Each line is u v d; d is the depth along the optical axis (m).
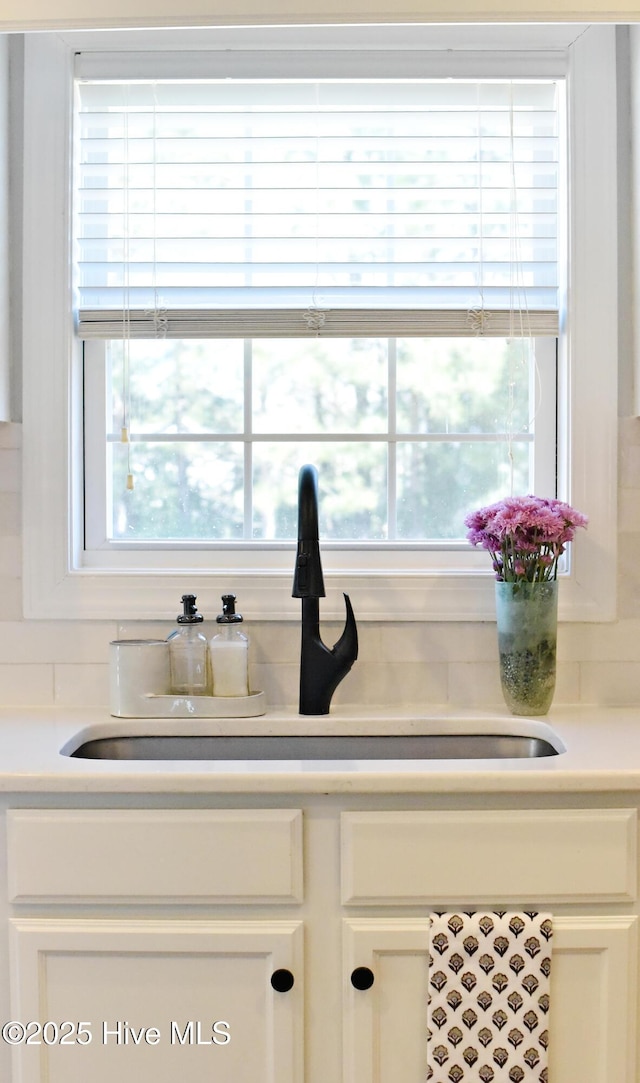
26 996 1.25
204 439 1.87
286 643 1.76
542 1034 1.23
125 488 1.87
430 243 1.79
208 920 1.25
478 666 1.76
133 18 1.58
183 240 1.78
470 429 1.87
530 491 1.85
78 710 1.71
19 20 1.59
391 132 1.83
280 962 1.24
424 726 1.62
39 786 1.23
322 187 1.75
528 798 1.25
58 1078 1.26
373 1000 1.24
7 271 1.73
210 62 1.76
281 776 1.22
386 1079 1.25
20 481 1.75
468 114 1.78
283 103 1.78
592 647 1.75
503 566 1.64
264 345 1.88
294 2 1.57
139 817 1.24
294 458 1.87
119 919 1.25
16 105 1.75
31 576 1.75
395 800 1.25
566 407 1.77
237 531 1.87
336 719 1.62
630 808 1.25
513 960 1.23
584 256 1.74
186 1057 1.26
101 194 1.80
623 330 1.75
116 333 1.77
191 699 1.61
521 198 1.80
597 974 1.25
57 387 1.75
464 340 1.87
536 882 1.24
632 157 1.72
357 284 1.80
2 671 1.75
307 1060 1.25
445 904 1.25
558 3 1.56
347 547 1.83
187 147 1.79
